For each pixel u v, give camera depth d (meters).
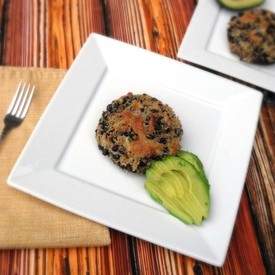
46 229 0.49
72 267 0.49
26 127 0.57
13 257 0.49
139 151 0.53
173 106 0.62
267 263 0.53
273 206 0.58
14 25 0.71
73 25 0.73
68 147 0.55
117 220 0.49
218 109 0.63
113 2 0.77
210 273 0.51
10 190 0.51
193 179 0.52
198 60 0.67
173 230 0.49
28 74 0.62
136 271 0.50
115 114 0.56
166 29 0.75
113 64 0.64
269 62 0.69
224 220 0.51
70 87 0.59
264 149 0.63
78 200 0.50
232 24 0.73
